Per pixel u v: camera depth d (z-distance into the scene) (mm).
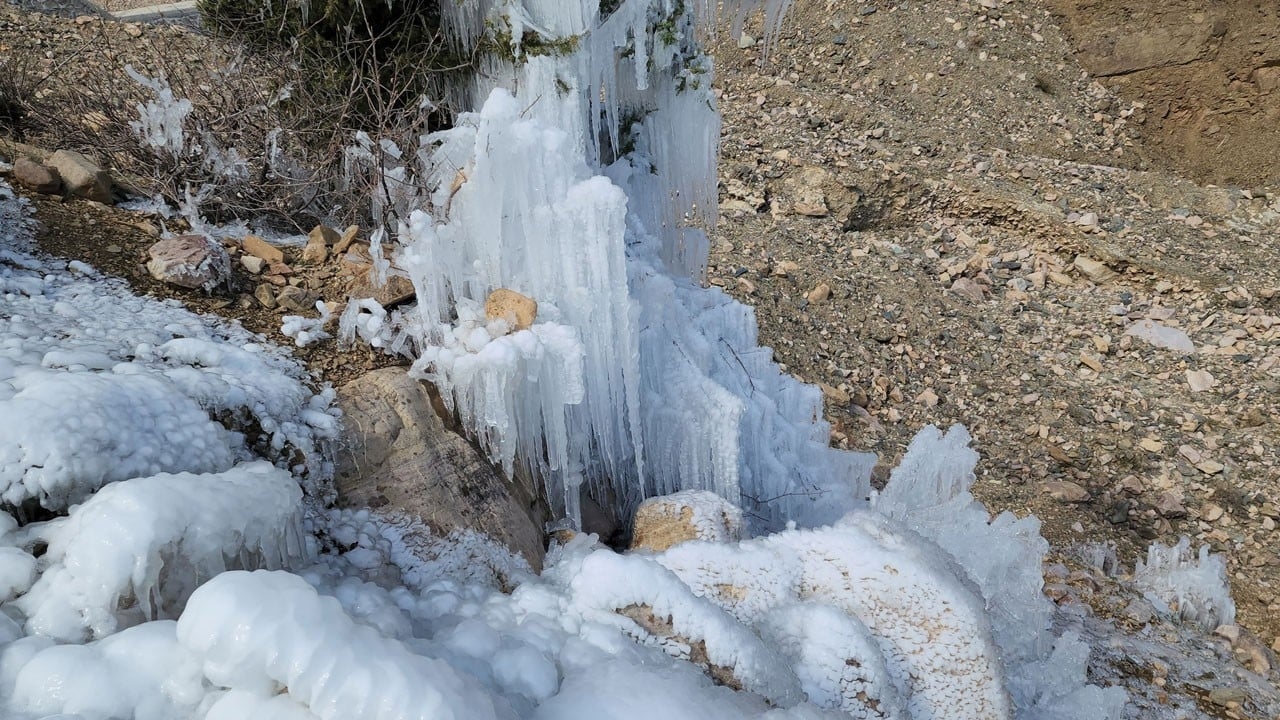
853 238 7969
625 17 3771
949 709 2582
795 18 10945
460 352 2861
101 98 3801
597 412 3314
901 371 6430
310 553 2338
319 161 3777
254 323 3016
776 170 8453
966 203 8234
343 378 2881
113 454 2072
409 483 2684
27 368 2205
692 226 5512
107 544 1748
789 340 6453
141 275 3027
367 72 3830
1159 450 5770
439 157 3332
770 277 7141
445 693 1629
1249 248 7930
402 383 2865
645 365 3721
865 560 2725
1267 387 6246
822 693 2428
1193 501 5383
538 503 3193
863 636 2506
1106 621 4398
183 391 2375
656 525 3057
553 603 2348
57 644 1703
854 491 4578
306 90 3910
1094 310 7297
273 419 2537
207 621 1611
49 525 1915
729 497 3719
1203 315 7137
